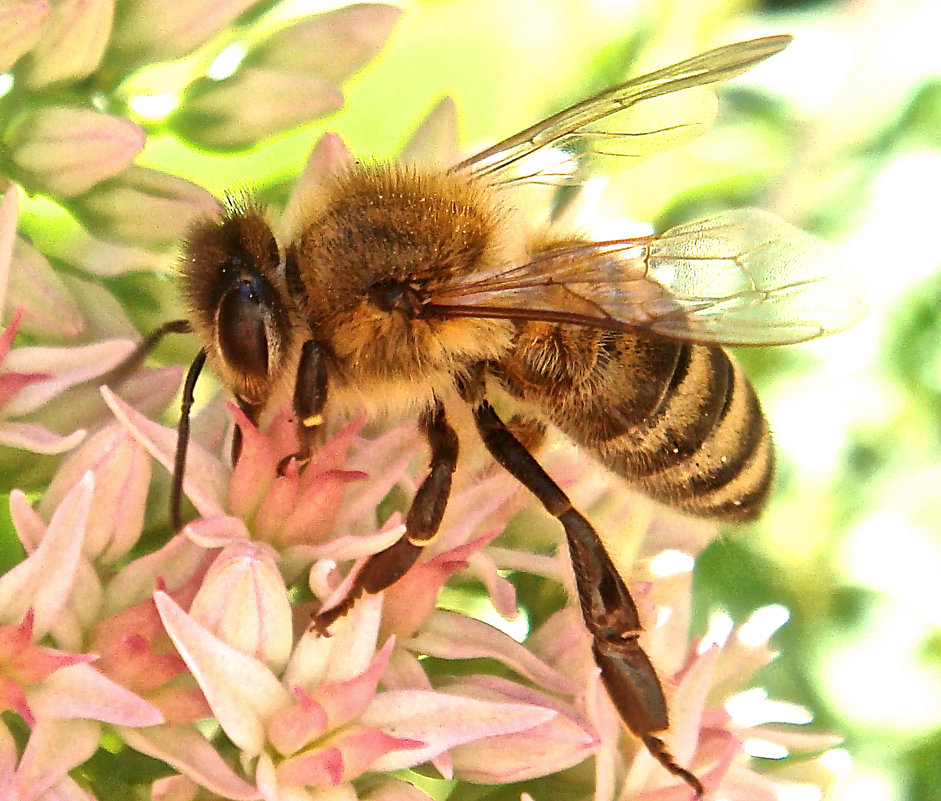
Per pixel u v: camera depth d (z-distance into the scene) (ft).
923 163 0.35
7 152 0.28
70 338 0.28
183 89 0.29
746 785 0.28
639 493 0.29
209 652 0.26
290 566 0.27
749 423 0.28
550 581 0.28
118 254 0.28
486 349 0.28
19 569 0.26
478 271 0.28
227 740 0.27
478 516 0.28
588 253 0.28
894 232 0.35
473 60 0.32
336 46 0.29
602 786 0.27
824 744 0.28
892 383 0.35
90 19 0.28
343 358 0.27
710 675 0.27
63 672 0.26
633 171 0.33
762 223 0.28
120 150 0.28
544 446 0.29
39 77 0.28
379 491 0.27
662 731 0.27
